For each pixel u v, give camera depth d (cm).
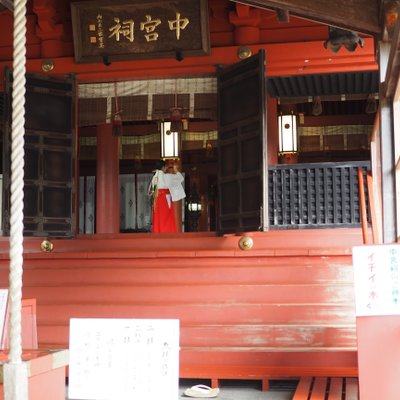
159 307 823
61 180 985
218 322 808
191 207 1692
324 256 834
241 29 973
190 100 1007
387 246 461
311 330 773
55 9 1005
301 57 949
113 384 310
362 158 1750
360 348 471
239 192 914
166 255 873
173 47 969
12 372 308
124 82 1024
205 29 953
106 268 888
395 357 468
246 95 910
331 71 947
